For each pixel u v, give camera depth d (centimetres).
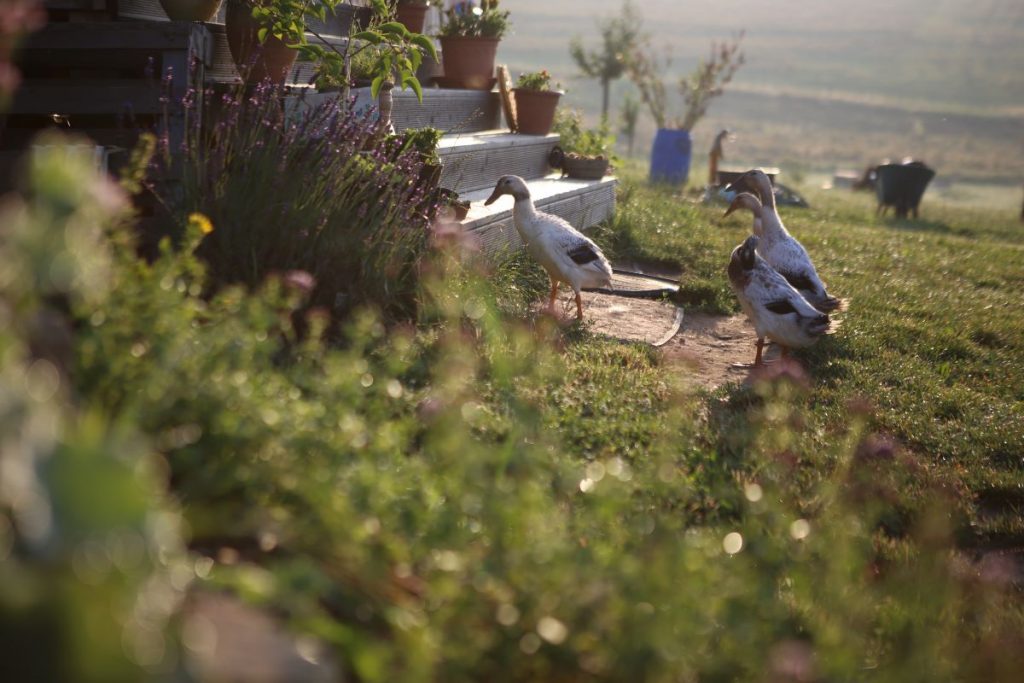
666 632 243
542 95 1221
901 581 371
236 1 727
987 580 415
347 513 279
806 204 2255
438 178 754
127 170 380
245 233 554
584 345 690
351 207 604
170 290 325
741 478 474
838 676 273
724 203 1741
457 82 1224
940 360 816
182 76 627
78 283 207
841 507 434
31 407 159
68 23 629
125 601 145
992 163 6838
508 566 264
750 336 837
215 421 287
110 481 150
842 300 826
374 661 235
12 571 143
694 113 2456
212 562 257
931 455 591
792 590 346
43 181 184
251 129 612
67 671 140
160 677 148
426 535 293
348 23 1078
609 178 1238
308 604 241
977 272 1291
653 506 395
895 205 2359
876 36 16188
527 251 856
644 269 1073
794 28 16762
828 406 641
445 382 432
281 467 287
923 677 302
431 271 626
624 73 2841
